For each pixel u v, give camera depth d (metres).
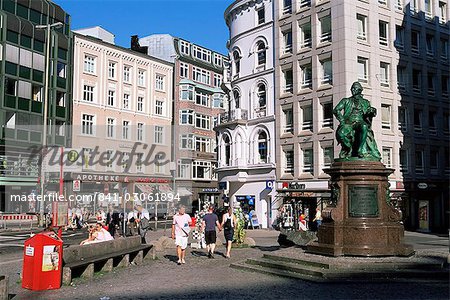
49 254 11.09
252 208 41.16
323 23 37.03
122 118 53.00
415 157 39.66
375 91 36.62
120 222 30.66
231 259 16.80
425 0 42.38
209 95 66.19
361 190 13.77
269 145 40.31
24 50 44.59
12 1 43.88
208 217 17.47
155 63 57.56
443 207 41.03
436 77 42.00
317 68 36.91
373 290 10.37
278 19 40.19
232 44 45.41
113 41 60.06
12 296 10.20
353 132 14.57
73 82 48.66
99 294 10.37
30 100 44.72
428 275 11.66
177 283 11.73
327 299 9.51
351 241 13.41
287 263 13.22
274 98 40.31
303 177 37.16
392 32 38.50
